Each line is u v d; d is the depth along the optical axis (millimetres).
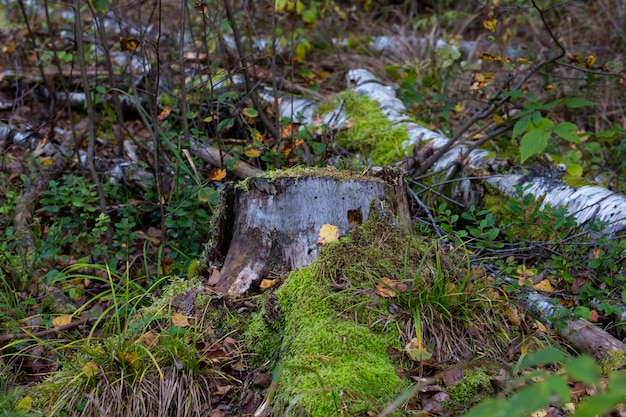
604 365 1822
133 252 2369
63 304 2133
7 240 2232
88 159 2316
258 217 2006
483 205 2426
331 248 1947
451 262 2002
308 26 3490
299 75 3283
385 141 2744
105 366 1823
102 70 3115
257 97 2645
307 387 1721
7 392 1829
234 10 3586
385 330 1853
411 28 4059
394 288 1888
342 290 1896
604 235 2035
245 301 1968
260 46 3176
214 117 2539
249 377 1847
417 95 2848
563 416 1723
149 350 1839
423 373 1811
